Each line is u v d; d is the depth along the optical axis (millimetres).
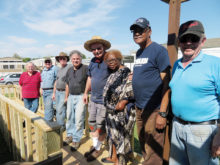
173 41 1797
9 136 2793
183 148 1449
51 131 1308
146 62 1723
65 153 2627
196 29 1267
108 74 2252
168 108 1622
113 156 2232
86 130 3246
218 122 1255
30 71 3895
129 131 1996
